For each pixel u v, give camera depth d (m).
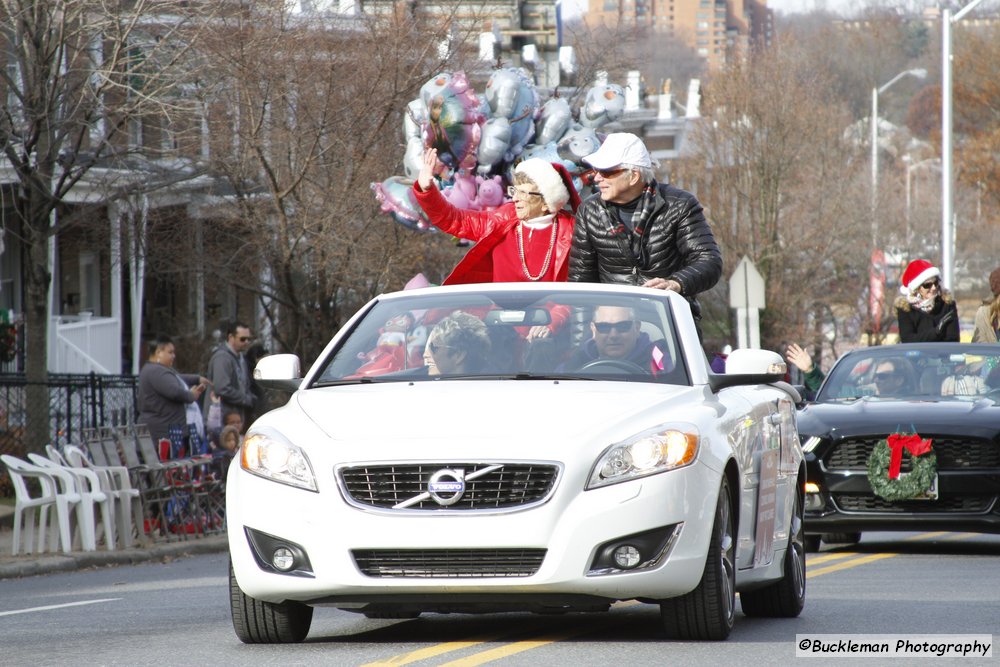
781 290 136.75
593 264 30.78
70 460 49.81
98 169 74.25
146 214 71.00
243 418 60.66
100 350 93.44
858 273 147.62
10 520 56.59
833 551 45.19
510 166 62.84
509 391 23.83
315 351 69.19
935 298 52.34
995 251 194.38
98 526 51.97
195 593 36.59
